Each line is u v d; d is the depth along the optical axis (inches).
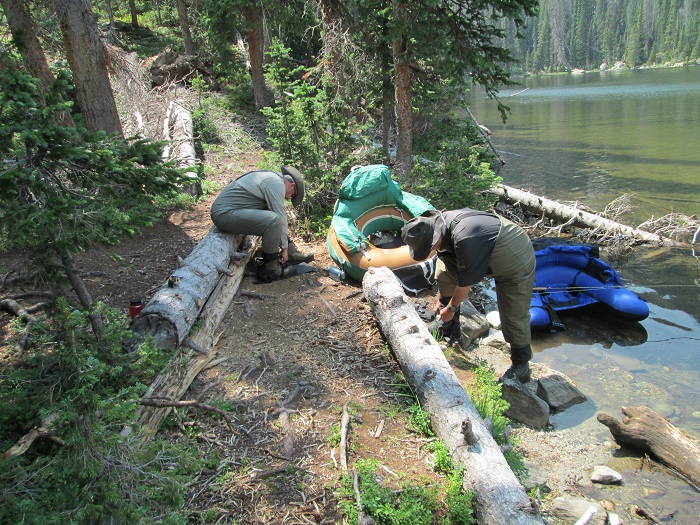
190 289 159.9
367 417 138.6
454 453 120.8
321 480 116.5
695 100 917.8
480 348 197.8
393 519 105.2
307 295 204.4
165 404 120.2
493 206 356.2
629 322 223.6
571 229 340.5
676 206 366.0
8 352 149.4
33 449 103.4
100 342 109.3
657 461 146.3
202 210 291.7
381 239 256.5
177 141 383.6
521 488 110.1
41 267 102.2
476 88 1316.4
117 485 91.5
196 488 112.7
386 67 378.0
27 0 259.9
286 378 152.2
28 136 91.4
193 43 770.8
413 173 314.0
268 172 209.9
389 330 163.5
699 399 172.1
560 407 168.7
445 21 317.1
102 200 104.0
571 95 1133.7
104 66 291.0
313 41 691.4
